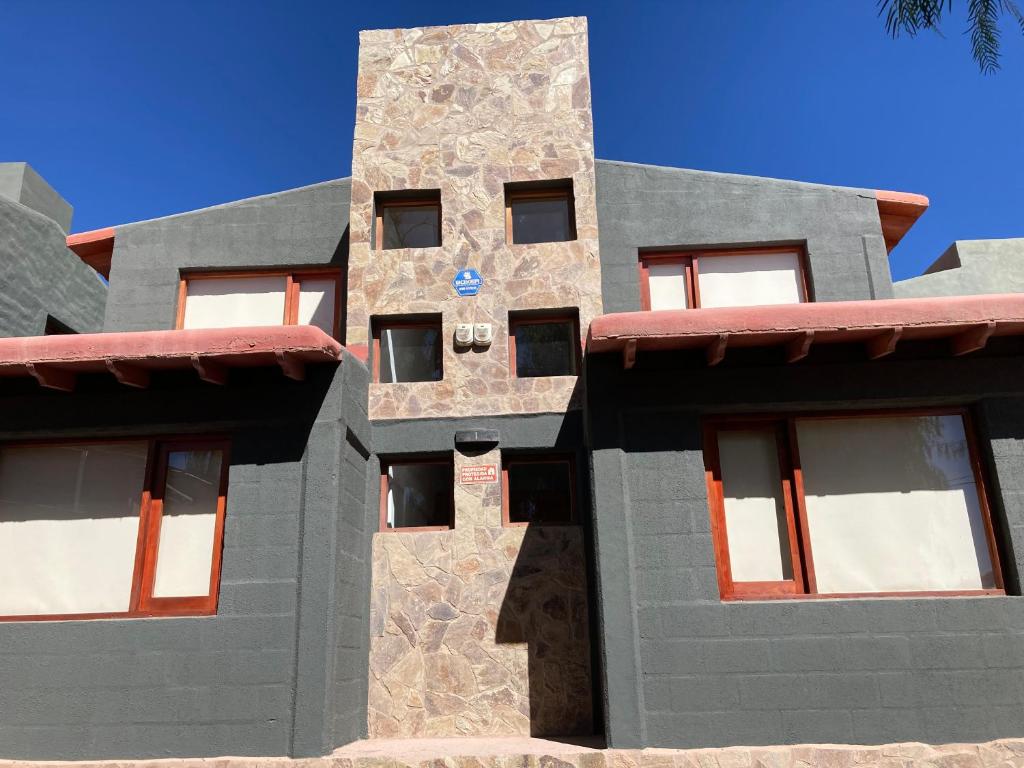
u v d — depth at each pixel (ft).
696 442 22.72
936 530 22.41
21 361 22.30
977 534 22.25
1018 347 22.88
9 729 21.02
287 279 32.14
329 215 32.37
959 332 21.98
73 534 23.72
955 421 23.20
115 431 23.94
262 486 22.93
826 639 20.92
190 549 23.26
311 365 23.82
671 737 20.45
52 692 21.27
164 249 32.35
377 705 25.09
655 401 22.97
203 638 21.59
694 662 20.92
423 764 20.47
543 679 25.20
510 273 29.19
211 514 23.50
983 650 20.74
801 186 31.45
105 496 24.00
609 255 30.55
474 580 26.18
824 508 22.71
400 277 29.30
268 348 22.15
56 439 24.36
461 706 25.02
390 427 27.61
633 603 21.38
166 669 21.38
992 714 20.31
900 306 21.36
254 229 32.37
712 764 19.95
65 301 44.21
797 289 30.76
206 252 32.19
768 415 23.32
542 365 29.04
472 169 30.50
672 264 31.12
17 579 23.43
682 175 31.60
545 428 27.45
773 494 23.03
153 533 23.43
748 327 21.52
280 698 21.13
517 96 31.30
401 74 31.81
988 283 40.68
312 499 22.63
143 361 22.44
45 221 42.78
